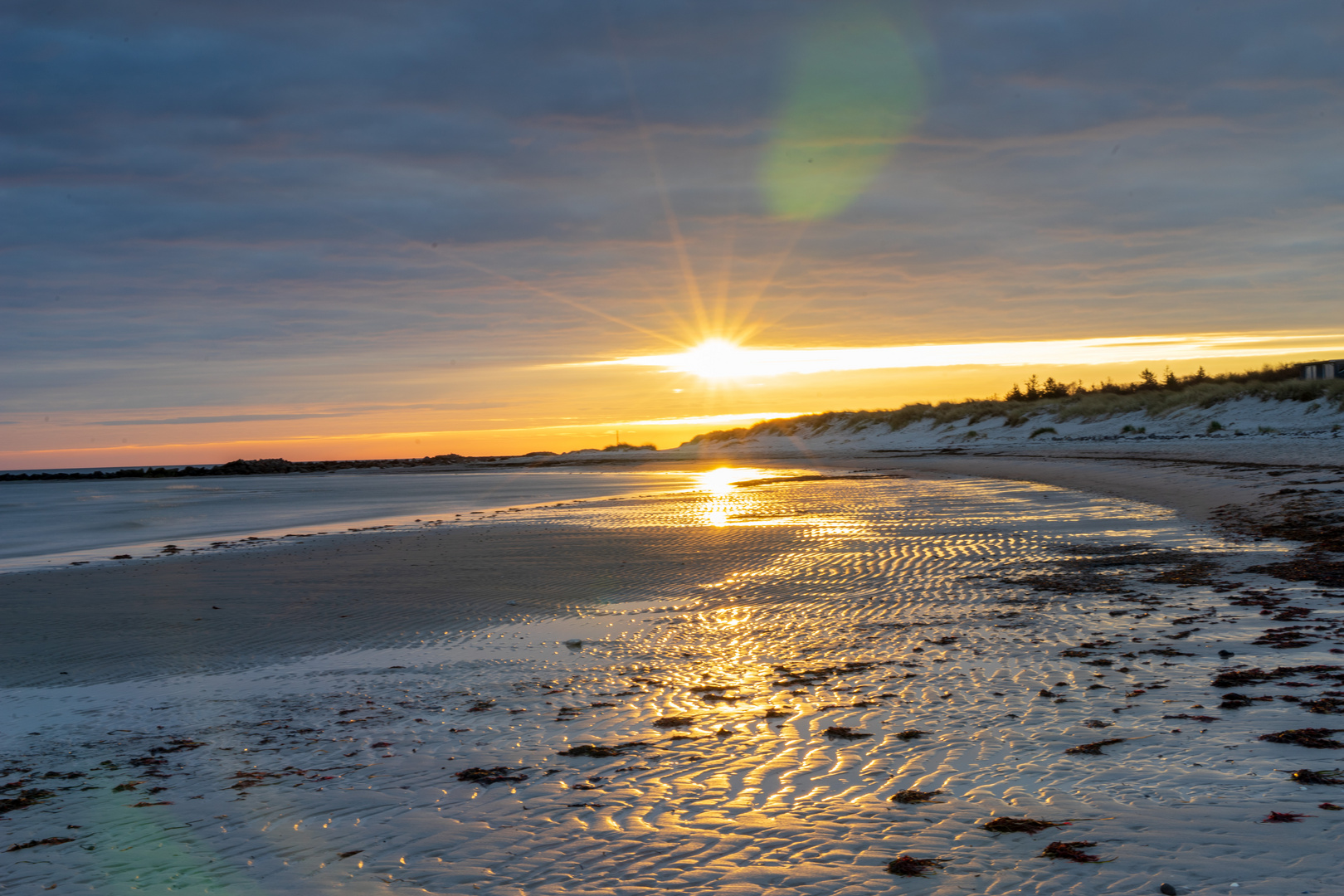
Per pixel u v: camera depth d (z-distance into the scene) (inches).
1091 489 1011.3
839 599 491.8
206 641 457.1
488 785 233.5
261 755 274.1
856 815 194.2
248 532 1080.8
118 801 236.4
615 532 846.5
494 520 1050.1
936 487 1197.1
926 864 166.6
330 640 451.5
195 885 180.2
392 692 347.9
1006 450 1736.0
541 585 579.2
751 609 480.4
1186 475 981.2
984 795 199.8
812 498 1134.4
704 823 196.4
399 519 1169.4
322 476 3430.1
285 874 183.2
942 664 336.5
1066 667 314.8
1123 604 424.8
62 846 205.8
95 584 659.4
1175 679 286.2
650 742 265.0
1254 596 414.3
